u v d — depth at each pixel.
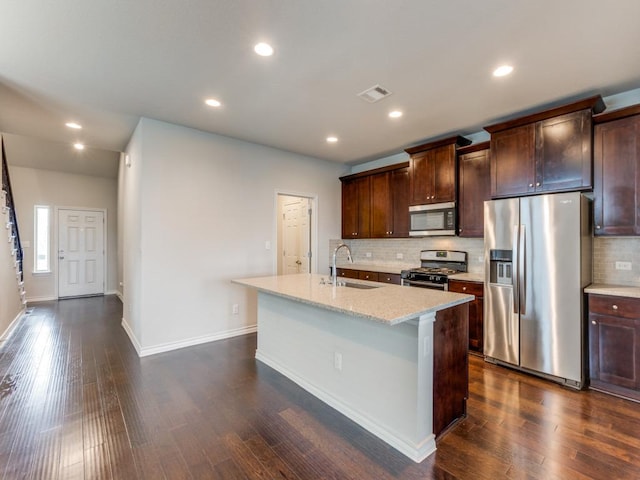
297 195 4.94
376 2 1.74
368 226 5.18
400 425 1.97
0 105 3.11
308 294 2.46
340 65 2.40
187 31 2.00
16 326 4.65
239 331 4.23
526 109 3.21
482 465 1.80
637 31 1.98
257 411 2.37
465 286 3.57
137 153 3.63
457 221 3.97
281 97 2.94
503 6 1.77
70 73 2.51
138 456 1.87
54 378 2.91
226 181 4.09
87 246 7.14
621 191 2.71
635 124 2.65
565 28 1.96
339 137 4.11
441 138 4.14
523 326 3.02
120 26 1.95
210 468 1.78
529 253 2.98
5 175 4.71
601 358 2.69
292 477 1.71
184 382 2.84
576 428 2.15
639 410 2.38
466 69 2.45
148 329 3.52
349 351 2.33
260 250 4.43
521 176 3.21
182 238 3.74
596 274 3.07
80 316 5.28
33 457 1.86
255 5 1.77
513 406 2.44
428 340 1.96
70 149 6.13
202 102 3.05
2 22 1.90
